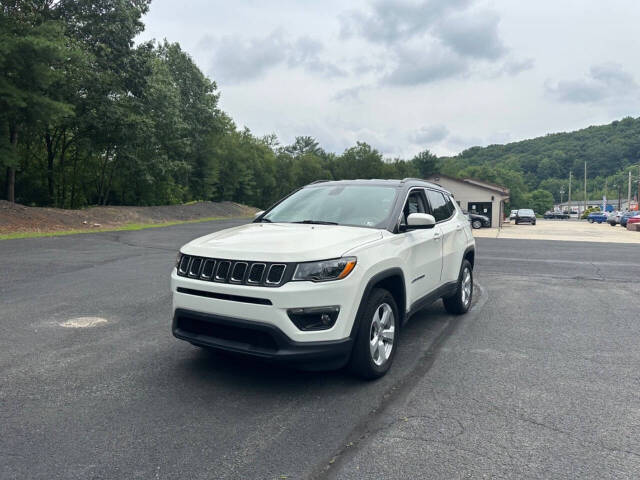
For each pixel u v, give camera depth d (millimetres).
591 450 2902
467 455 2824
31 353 4594
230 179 56875
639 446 2957
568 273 10844
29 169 34469
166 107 35594
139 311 6363
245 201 62469
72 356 4520
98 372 4102
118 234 19297
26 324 5645
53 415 3270
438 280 5520
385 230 4387
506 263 12719
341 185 5395
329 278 3514
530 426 3213
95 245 14656
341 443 2947
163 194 44750
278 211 5191
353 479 2561
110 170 38656
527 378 4125
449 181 39094
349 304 3605
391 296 4199
